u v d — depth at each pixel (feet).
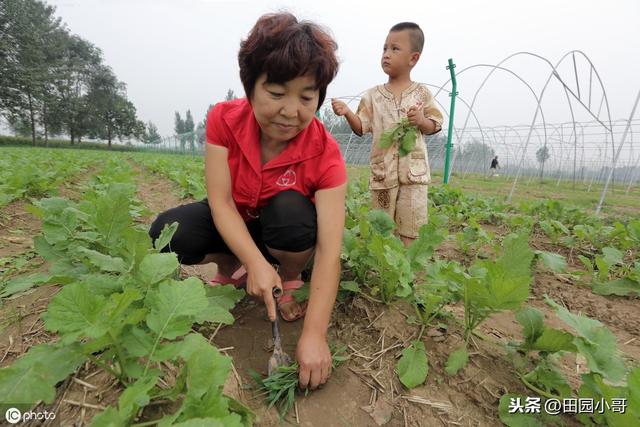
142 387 3.02
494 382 4.59
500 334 5.70
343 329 5.57
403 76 9.68
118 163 28.86
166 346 3.51
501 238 12.03
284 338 5.37
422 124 8.84
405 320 5.54
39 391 2.99
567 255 10.78
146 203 16.06
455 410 4.28
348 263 6.28
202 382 3.10
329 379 4.66
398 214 9.84
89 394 3.65
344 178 5.12
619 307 7.39
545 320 6.79
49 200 5.88
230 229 4.85
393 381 4.64
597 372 3.82
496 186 46.34
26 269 7.30
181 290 3.80
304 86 3.97
